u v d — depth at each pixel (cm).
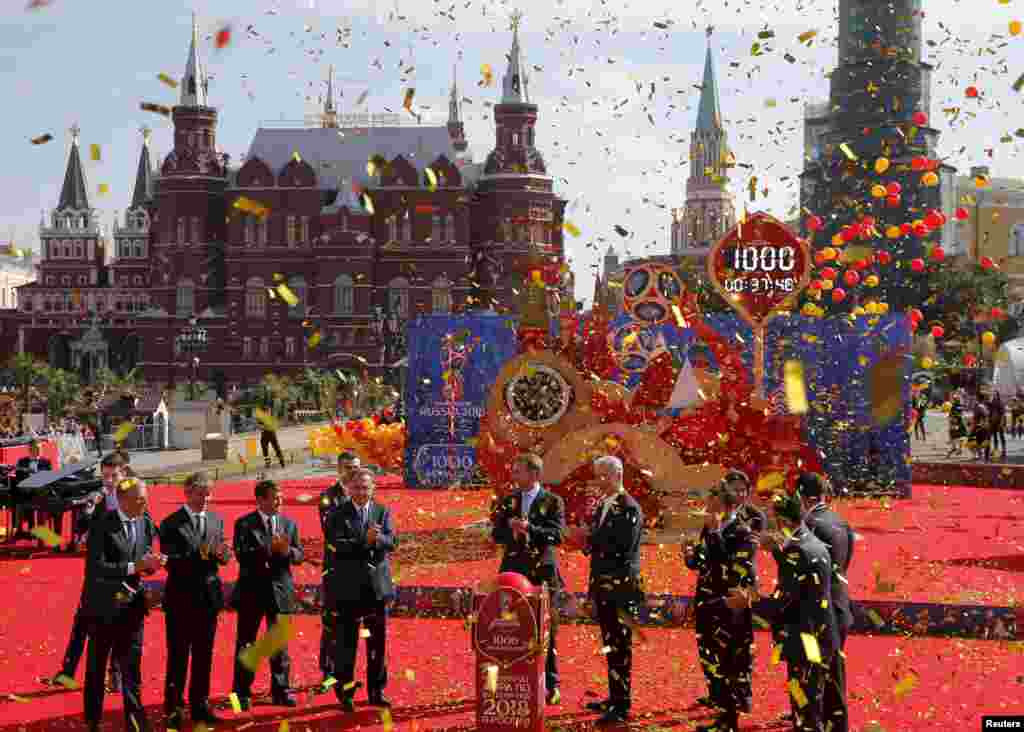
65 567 1547
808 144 10956
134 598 832
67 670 947
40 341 13875
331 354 11475
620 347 2067
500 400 1777
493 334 2591
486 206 11681
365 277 11444
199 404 4506
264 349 11731
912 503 2311
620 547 873
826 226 5753
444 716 873
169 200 11975
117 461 1160
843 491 2414
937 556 1553
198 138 12056
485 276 11469
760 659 1053
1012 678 982
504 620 798
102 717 881
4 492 1722
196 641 866
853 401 2403
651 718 870
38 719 868
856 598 1210
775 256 1886
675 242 15200
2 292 18375
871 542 1703
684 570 1416
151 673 1010
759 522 855
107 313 13862
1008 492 2564
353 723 859
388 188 11538
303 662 1048
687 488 1662
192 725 848
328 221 11531
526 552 905
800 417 1731
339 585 896
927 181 1786
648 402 1753
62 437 3219
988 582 1336
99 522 836
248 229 11762
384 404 5741
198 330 8019
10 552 1666
